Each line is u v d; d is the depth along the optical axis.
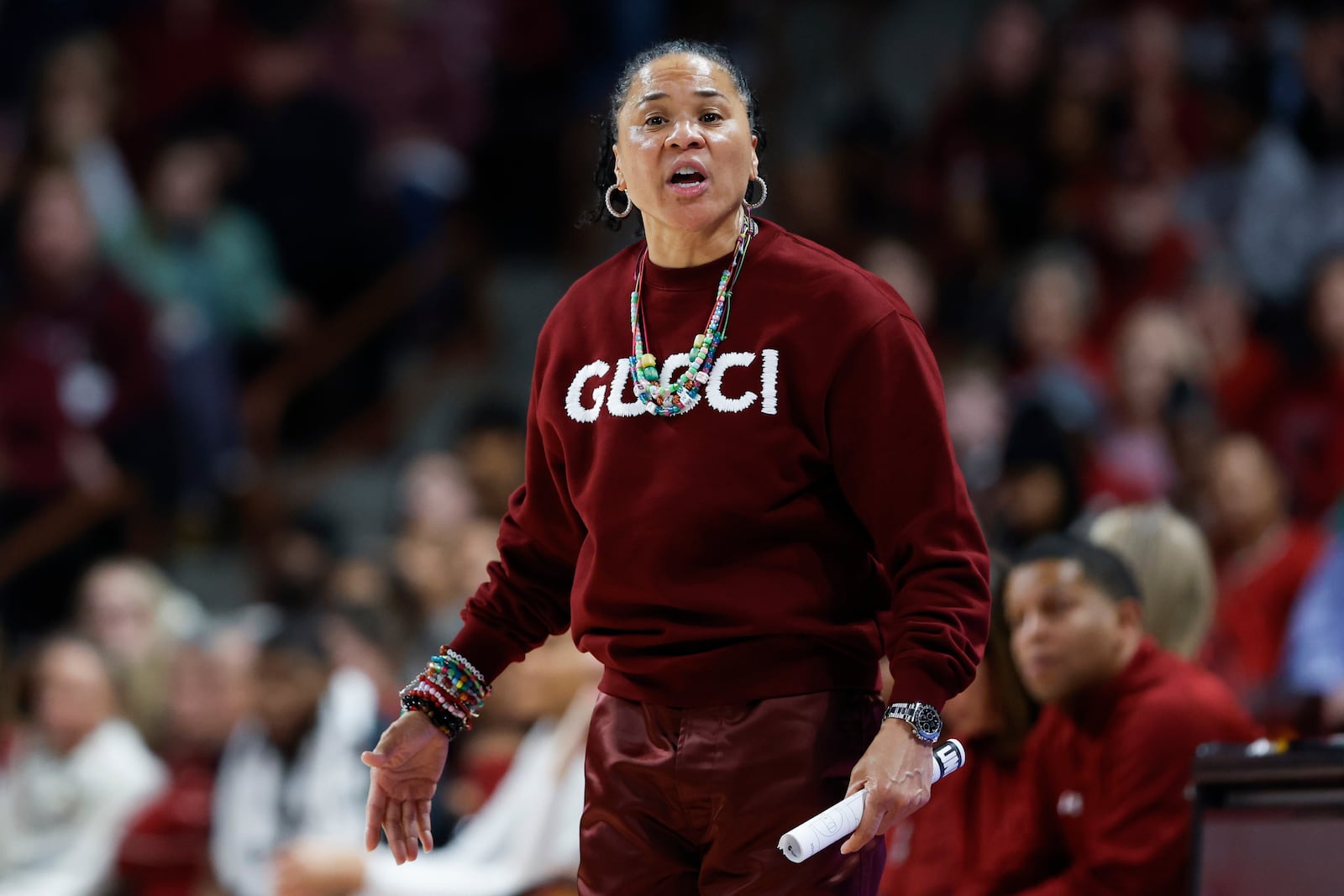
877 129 35.97
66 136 32.50
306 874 16.28
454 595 22.08
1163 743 11.34
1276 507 22.23
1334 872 9.32
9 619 30.33
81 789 22.05
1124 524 13.78
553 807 14.90
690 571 8.22
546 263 37.78
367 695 19.77
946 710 12.48
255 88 35.50
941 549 8.12
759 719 8.14
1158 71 34.44
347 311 34.53
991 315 31.38
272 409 33.78
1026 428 21.34
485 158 37.09
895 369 8.24
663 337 8.54
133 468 31.08
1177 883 11.24
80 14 35.69
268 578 25.05
